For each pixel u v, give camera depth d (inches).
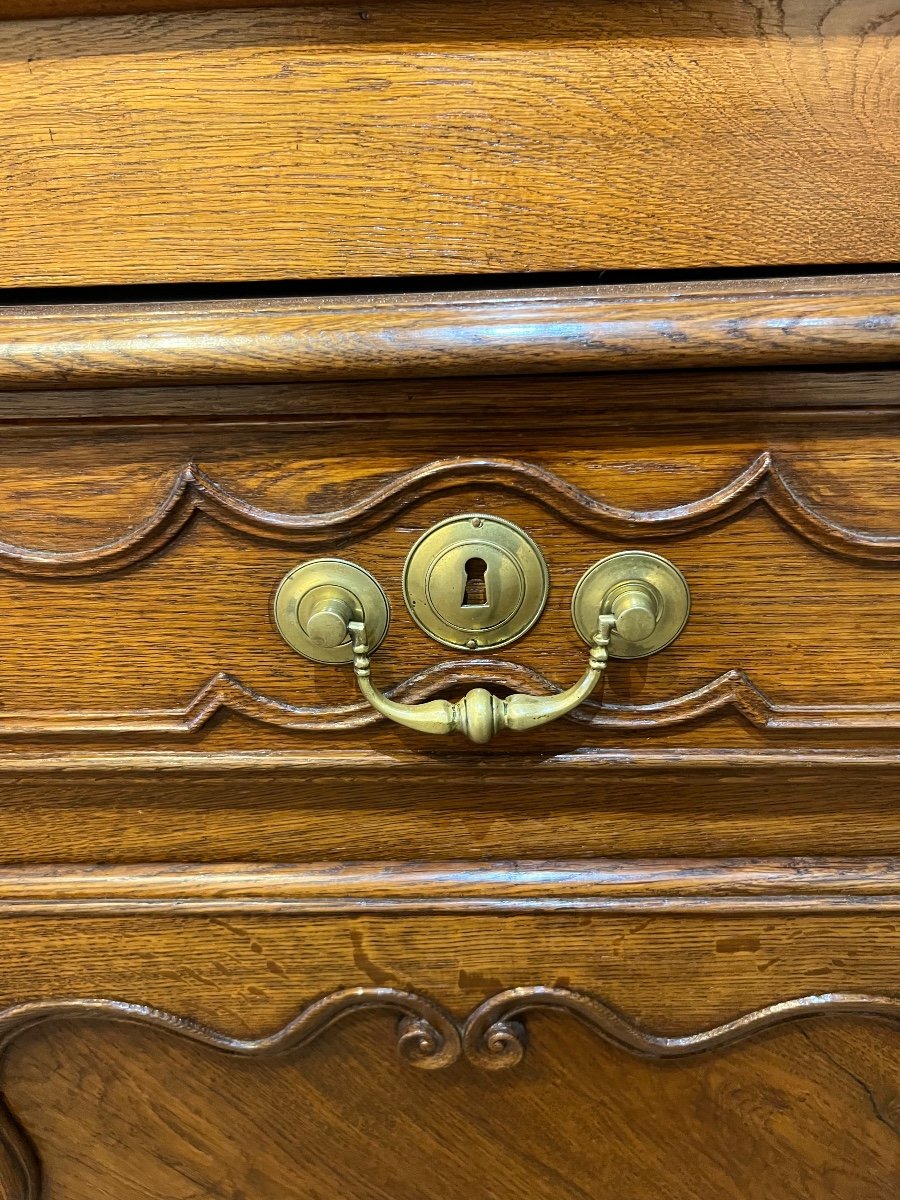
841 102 9.8
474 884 12.5
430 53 9.7
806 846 12.4
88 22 9.8
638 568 10.7
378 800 12.3
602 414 10.1
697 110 9.8
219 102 9.9
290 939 12.9
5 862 12.8
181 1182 15.0
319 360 9.2
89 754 11.8
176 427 10.2
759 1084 14.1
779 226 10.1
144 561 10.8
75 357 9.3
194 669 11.3
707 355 9.1
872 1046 13.7
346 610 10.8
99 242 10.3
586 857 12.6
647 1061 13.8
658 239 10.2
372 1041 13.9
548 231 10.2
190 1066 14.2
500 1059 13.5
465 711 10.4
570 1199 15.1
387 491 10.4
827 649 11.0
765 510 10.5
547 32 9.7
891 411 9.9
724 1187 15.0
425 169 10.0
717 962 12.9
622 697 11.4
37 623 11.2
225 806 12.3
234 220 10.2
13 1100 14.4
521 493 10.4
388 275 10.3
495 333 9.2
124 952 13.1
